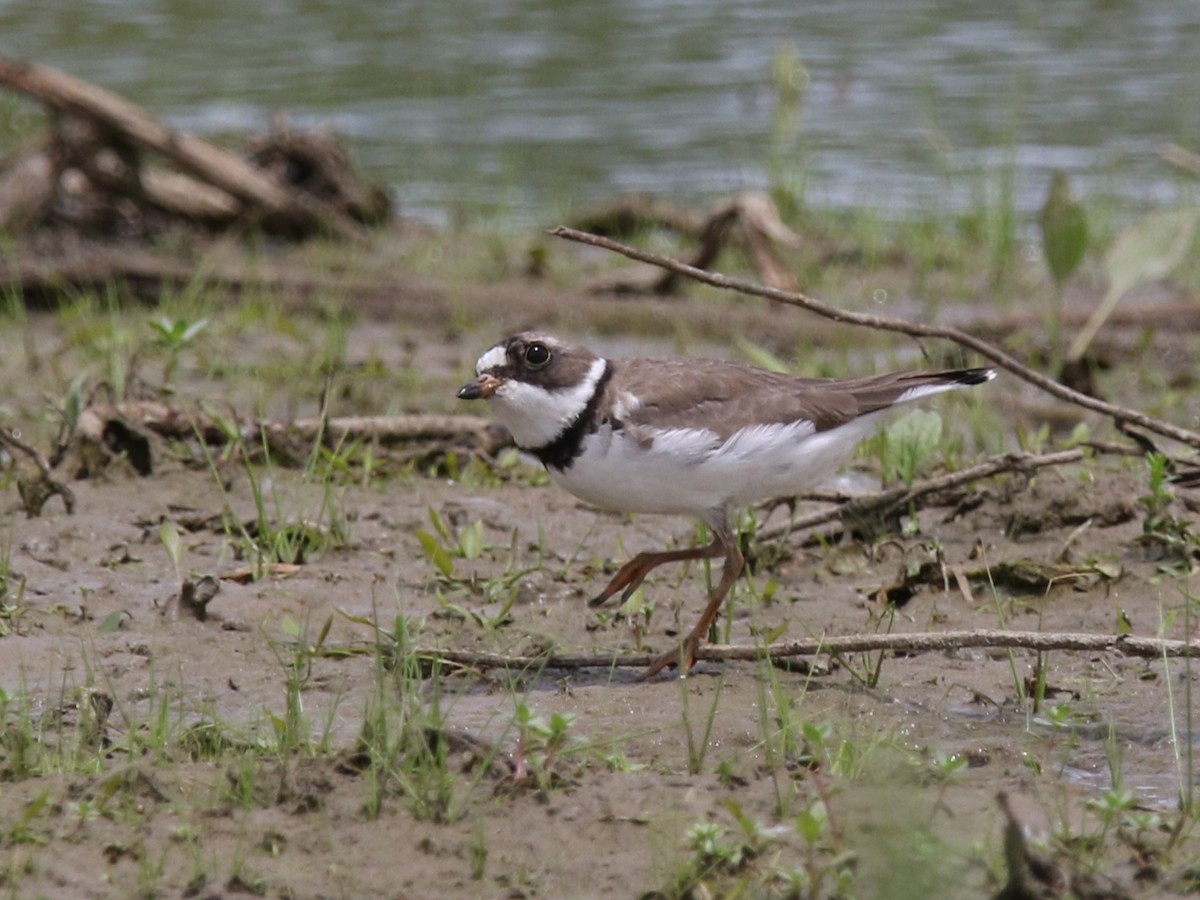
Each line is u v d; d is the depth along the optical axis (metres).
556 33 31.30
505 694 9.80
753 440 10.16
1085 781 8.67
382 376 16.84
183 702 9.55
